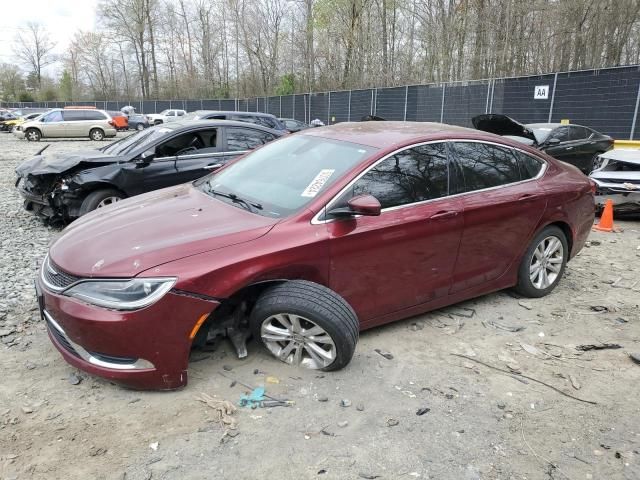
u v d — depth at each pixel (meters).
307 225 3.42
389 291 3.84
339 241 3.47
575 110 17.59
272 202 3.67
